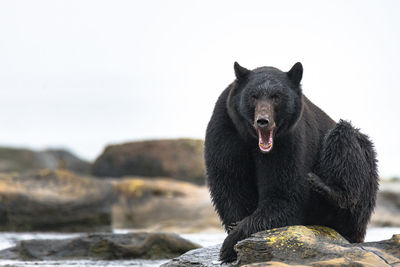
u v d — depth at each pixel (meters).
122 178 55.44
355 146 18.47
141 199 47.25
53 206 39.00
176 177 56.09
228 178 18.39
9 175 40.81
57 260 24.47
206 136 18.81
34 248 25.05
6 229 38.19
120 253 24.88
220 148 18.25
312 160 18.55
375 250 15.82
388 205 47.31
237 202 18.55
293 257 15.71
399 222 43.12
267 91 17.58
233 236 17.73
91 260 24.48
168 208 45.66
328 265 15.09
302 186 18.05
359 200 18.73
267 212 17.78
